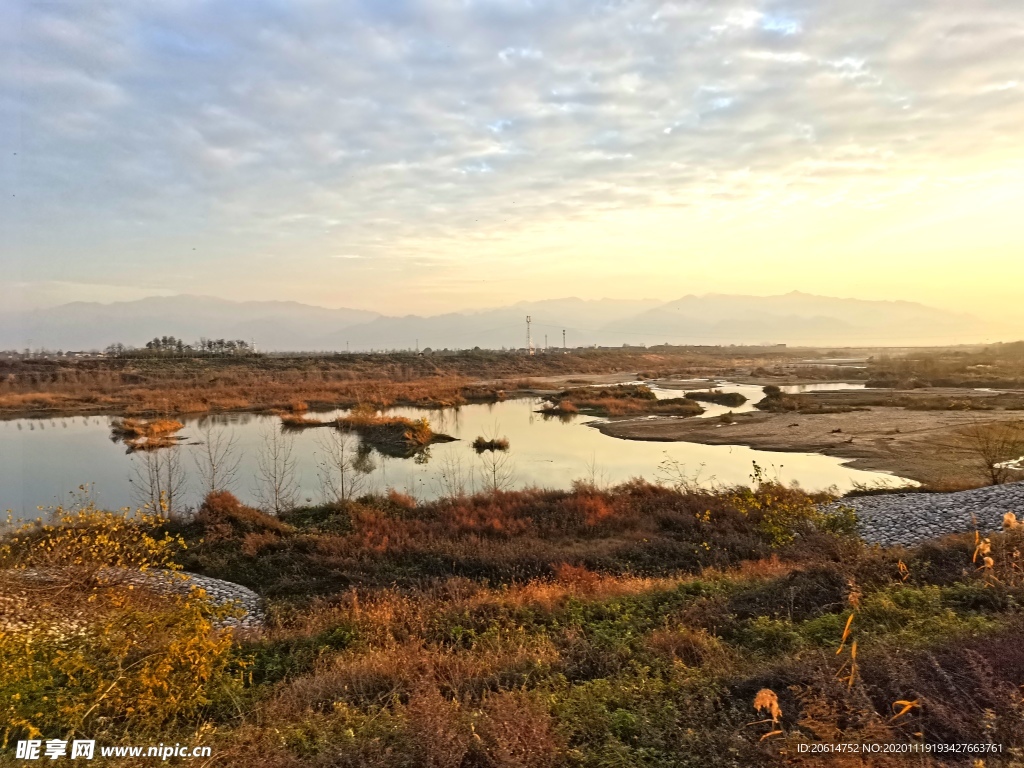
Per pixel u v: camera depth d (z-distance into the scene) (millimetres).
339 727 5309
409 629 8961
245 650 8141
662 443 33750
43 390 56406
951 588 8211
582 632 8289
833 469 26156
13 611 8125
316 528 16766
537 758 4590
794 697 5145
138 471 25422
